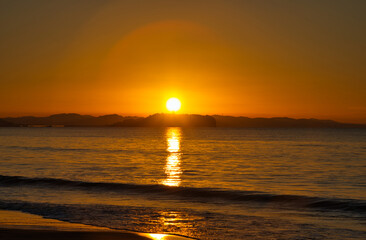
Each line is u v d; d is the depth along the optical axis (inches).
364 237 632.4
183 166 2123.5
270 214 823.1
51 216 781.9
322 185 1387.8
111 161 2402.8
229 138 6889.8
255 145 4532.5
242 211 858.1
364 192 1214.3
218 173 1786.4
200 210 864.3
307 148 3919.8
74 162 2309.3
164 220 755.4
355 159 2615.7
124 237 616.4
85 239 600.1
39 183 1284.4
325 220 764.6
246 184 1409.9
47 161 2362.2
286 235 646.5
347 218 783.1
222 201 987.9
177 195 1072.8
